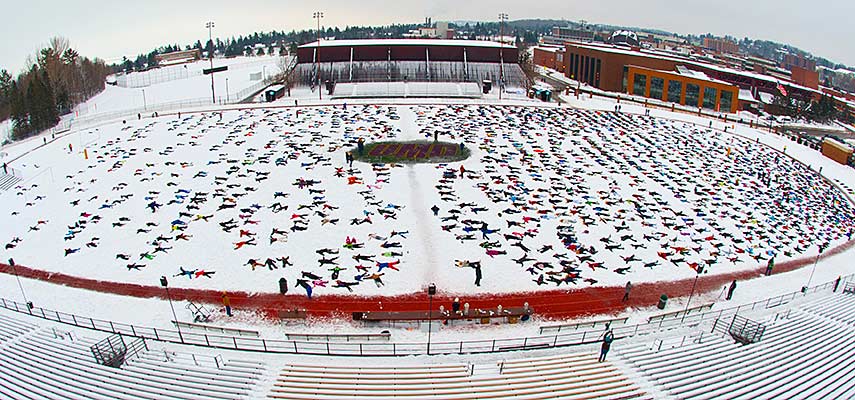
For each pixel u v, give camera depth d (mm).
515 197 57812
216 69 175500
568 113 103938
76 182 62000
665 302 37562
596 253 46094
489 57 141125
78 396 25203
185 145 77062
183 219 51531
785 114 132625
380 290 39656
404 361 29828
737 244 49000
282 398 25672
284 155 71750
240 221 51156
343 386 26625
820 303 37438
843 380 27359
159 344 31391
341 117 95438
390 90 121000
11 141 91188
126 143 78625
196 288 39625
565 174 66125
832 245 50125
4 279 40594
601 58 155750
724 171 71312
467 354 30766
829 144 83062
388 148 75500
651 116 105250
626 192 60844
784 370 28125
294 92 126688
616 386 26734
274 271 42156
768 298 39156
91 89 139250
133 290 39250
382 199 56625
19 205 55312
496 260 44406
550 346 31531
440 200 56594
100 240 47219
